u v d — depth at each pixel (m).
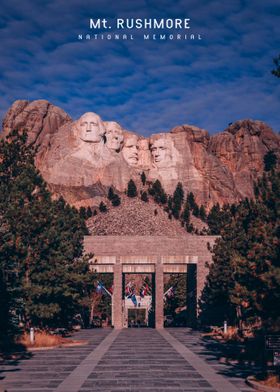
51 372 27.33
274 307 27.39
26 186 44.44
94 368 28.89
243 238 43.78
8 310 41.06
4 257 39.38
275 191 28.66
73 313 56.03
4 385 22.97
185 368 28.73
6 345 40.31
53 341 43.91
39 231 44.69
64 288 48.25
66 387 22.31
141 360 32.75
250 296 29.81
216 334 55.53
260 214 29.08
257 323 47.06
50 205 48.22
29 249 44.44
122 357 34.62
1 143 44.06
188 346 43.06
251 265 27.84
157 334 59.88
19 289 42.28
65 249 54.41
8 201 43.59
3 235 39.66
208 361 32.09
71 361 32.44
